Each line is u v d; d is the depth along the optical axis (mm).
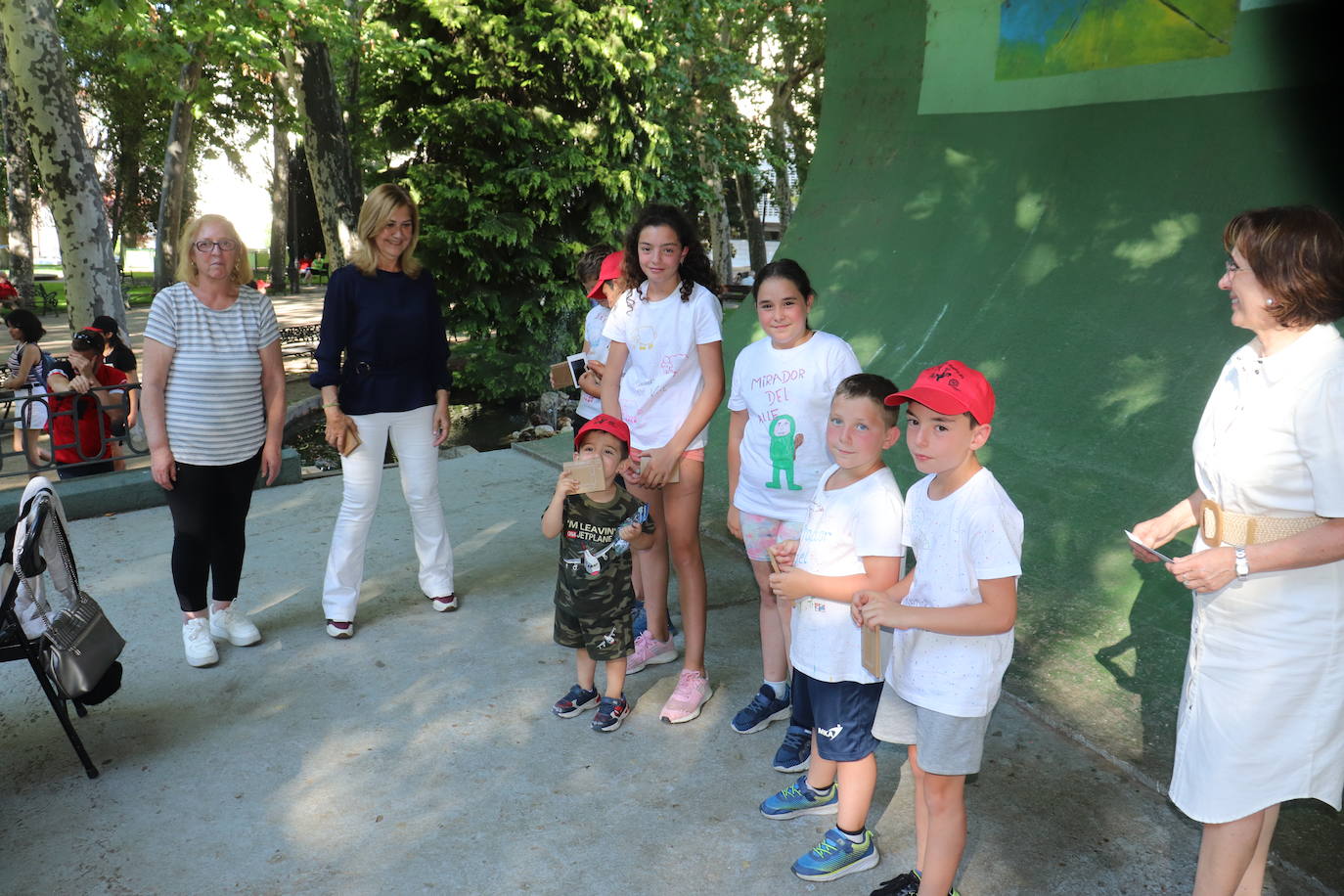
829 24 9055
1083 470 5168
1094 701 3770
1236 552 2152
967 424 2350
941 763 2439
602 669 4305
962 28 7625
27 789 3393
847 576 2773
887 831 3115
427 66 14039
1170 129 6219
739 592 5137
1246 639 2215
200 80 16500
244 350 4199
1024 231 6883
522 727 3789
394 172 15188
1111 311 5965
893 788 3357
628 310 3924
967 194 7445
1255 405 2174
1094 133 6668
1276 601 2176
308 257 45875
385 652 4445
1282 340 2162
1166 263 5914
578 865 2959
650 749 3621
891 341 7172
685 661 3936
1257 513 2195
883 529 2719
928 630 2385
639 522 3613
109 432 7320
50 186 10125
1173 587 4277
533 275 14992
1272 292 2074
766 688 3783
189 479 4152
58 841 3094
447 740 3693
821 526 2842
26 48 9688
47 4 9789
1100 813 3152
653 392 3885
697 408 3760
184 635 4391
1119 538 4676
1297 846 2916
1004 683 3957
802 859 2887
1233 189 5793
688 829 3131
